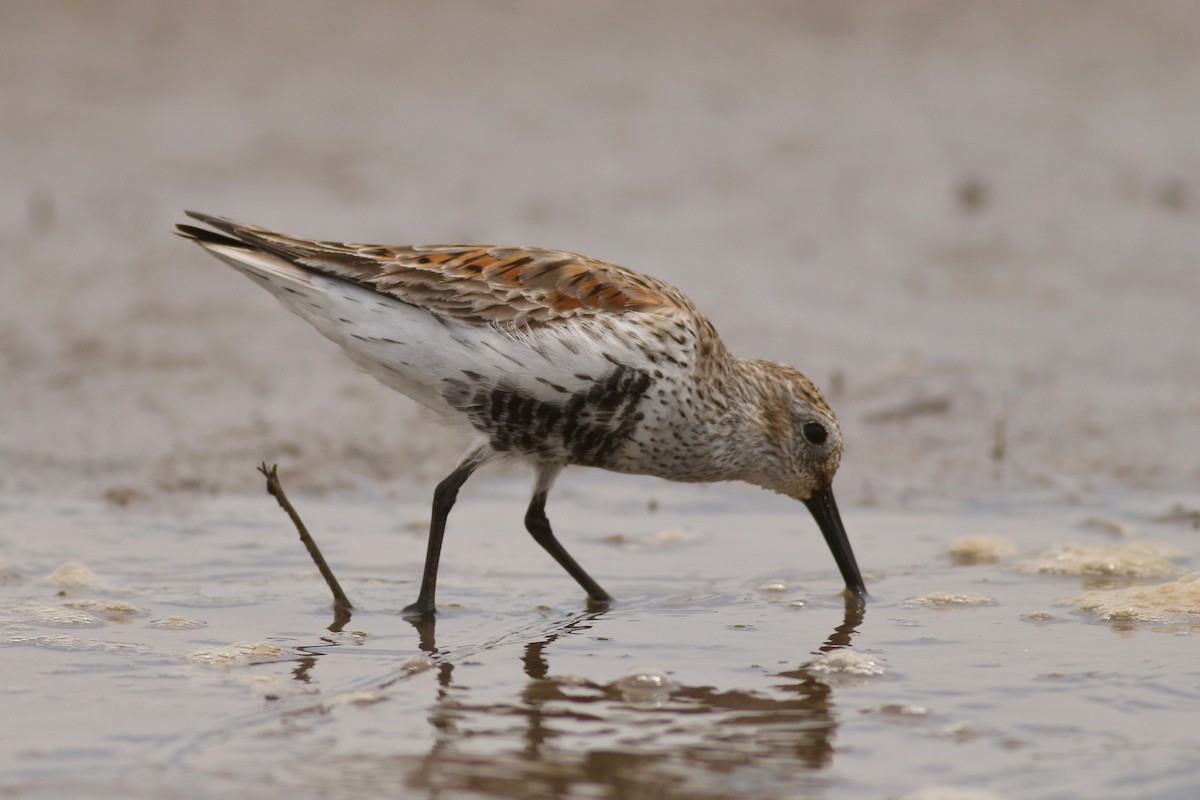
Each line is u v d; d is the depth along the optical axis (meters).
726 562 10.83
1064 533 11.52
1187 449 13.52
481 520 11.85
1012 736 7.14
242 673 8.09
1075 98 23.42
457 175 20.33
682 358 9.74
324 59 24.20
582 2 26.69
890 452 13.56
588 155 21.11
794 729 7.25
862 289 17.50
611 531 11.63
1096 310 17.03
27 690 7.72
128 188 19.83
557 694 7.77
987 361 15.62
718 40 25.44
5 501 11.84
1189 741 7.03
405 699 7.66
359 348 9.70
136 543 10.90
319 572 10.29
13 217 18.84
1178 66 24.59
